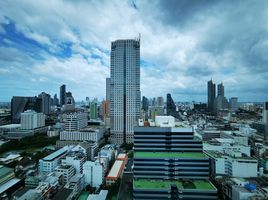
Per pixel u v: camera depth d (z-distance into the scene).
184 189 112.19
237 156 166.00
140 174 127.00
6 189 140.00
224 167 159.25
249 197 111.31
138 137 138.25
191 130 136.50
